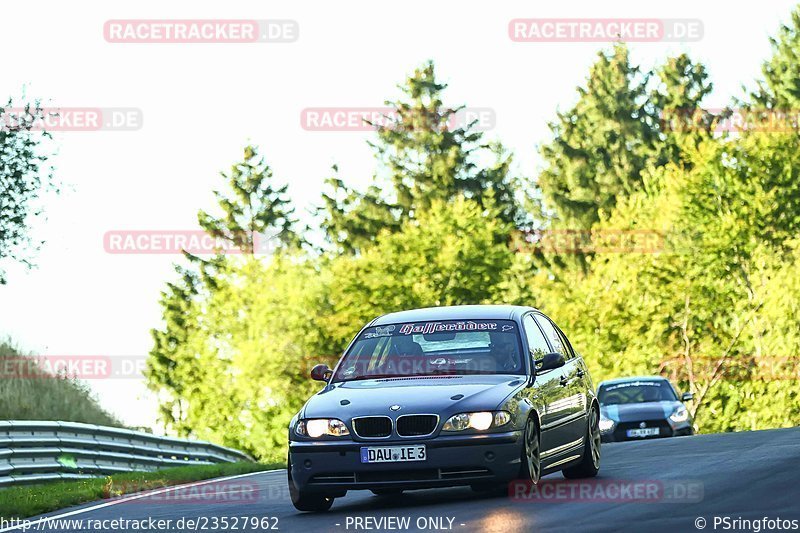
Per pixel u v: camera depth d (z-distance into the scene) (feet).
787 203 619.67
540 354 117.80
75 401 291.79
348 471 104.32
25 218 342.64
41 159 346.74
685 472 117.08
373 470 103.76
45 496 141.90
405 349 116.37
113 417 301.22
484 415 103.55
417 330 118.42
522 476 104.68
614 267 614.34
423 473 103.55
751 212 608.19
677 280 599.98
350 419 105.19
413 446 103.24
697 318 609.83
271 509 113.70
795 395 558.15
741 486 99.71
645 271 606.14
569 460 118.32
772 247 608.60
